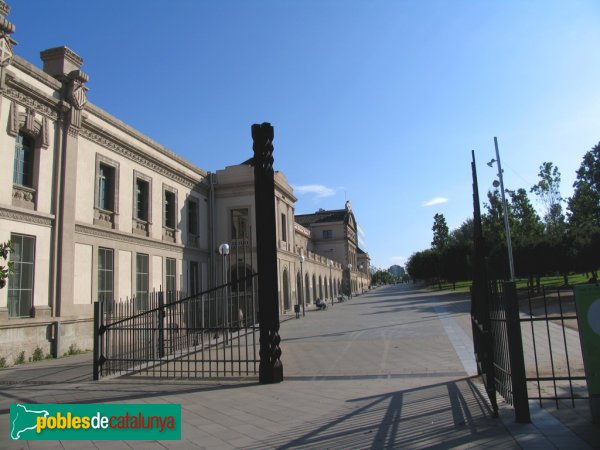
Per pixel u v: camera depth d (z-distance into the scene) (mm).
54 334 16578
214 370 11125
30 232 16281
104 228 20594
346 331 19547
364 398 7465
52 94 17719
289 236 41281
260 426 6105
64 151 18188
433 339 14789
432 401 7027
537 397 6805
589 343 5543
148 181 25125
